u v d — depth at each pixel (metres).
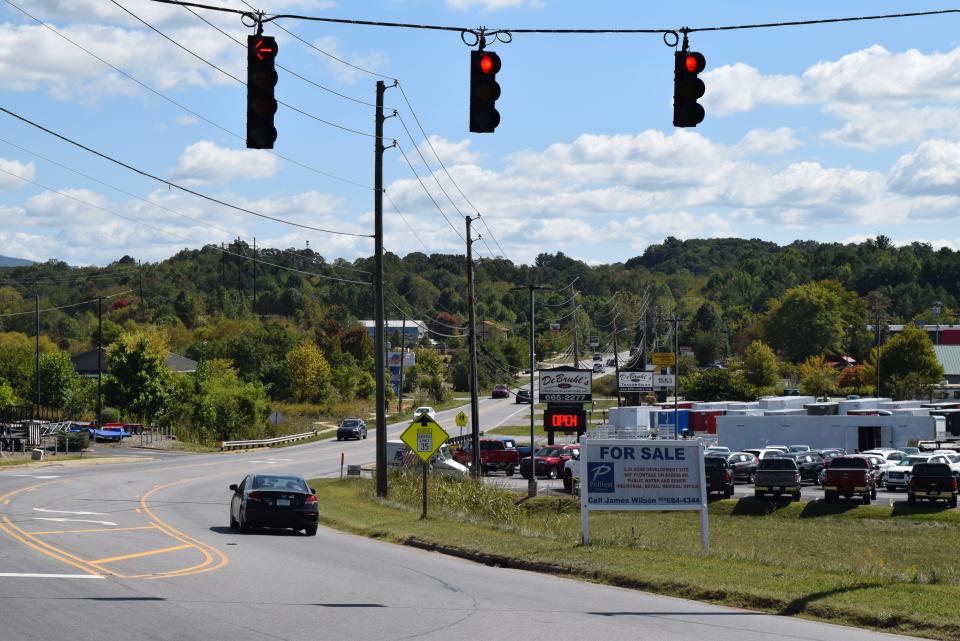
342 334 166.12
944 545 39.62
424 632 13.99
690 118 18.80
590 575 21.19
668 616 16.25
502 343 186.38
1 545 22.77
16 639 12.51
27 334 187.50
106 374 108.94
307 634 13.57
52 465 60.84
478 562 24.36
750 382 155.00
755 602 17.67
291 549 24.83
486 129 18.70
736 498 56.88
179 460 72.31
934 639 14.77
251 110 18.39
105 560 20.77
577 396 69.75
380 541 28.88
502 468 70.69
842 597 17.30
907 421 83.19
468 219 56.94
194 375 114.44
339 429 104.25
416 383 170.75
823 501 55.28
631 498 27.06
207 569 19.97
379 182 44.34
